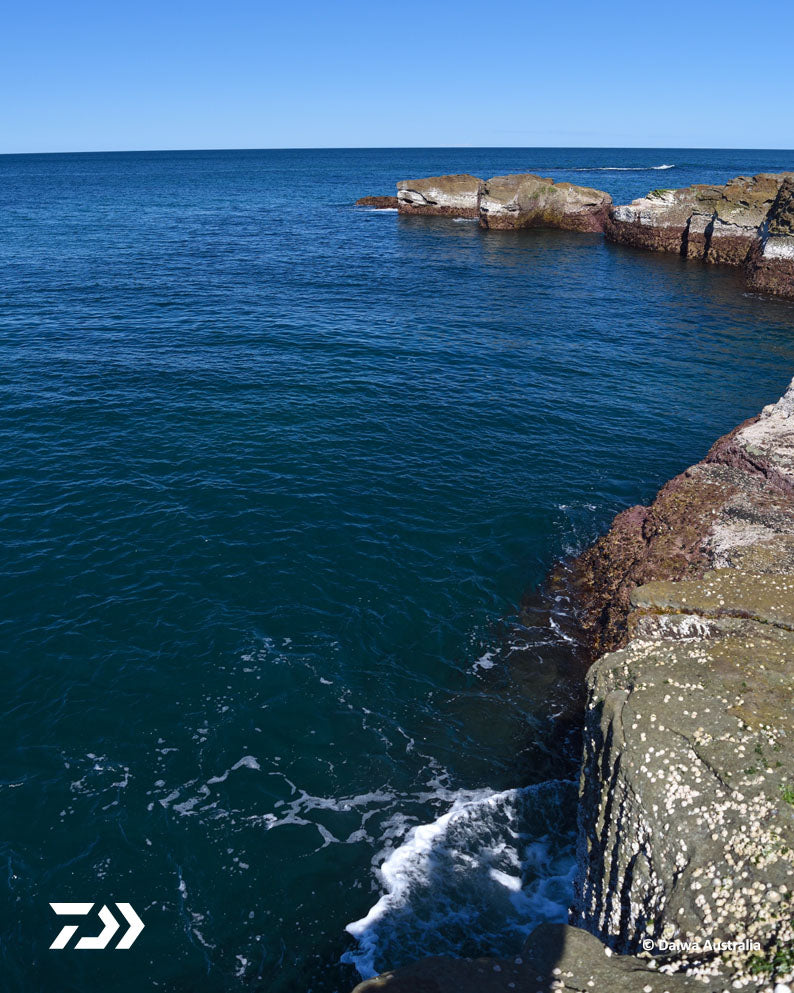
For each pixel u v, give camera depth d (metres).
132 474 23.31
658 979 8.00
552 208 80.56
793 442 21.03
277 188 138.62
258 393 30.16
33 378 30.42
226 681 15.48
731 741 10.05
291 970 10.62
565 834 12.73
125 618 17.06
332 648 16.58
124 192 124.38
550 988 8.09
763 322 43.12
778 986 7.45
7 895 11.30
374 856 12.23
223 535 20.39
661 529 18.58
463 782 13.66
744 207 57.53
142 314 41.03
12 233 69.44
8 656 15.74
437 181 90.88
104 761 13.57
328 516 21.59
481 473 24.70
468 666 16.39
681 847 9.20
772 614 13.09
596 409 30.19
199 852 12.12
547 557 20.34
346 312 43.59
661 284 53.84
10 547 19.33
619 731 10.60
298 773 13.62
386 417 28.59
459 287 51.78
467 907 11.48
